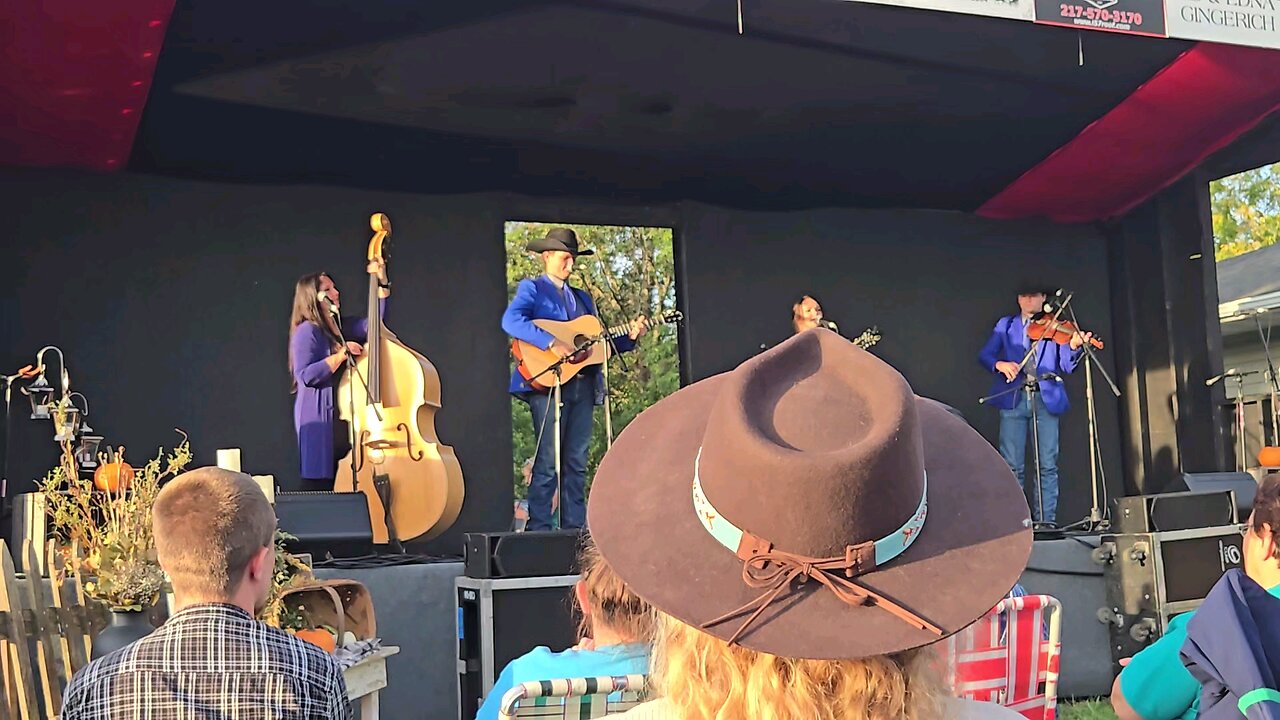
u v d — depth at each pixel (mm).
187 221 7344
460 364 8047
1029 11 6145
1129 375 9578
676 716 961
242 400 7422
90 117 6473
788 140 8203
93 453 5648
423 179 7922
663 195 8727
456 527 7922
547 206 8383
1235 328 10414
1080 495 9500
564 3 6414
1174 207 9258
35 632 3137
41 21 5613
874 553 928
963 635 1705
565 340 6953
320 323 6449
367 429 6117
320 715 1920
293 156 7391
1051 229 9688
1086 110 8109
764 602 923
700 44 6949
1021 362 8367
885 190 9086
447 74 6910
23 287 6941
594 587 1926
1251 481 5938
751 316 8930
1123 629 5086
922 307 9375
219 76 6480
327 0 6082
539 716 1760
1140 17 6379
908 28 6973
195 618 1883
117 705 1845
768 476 910
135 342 7184
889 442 916
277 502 4527
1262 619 1738
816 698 912
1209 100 8008
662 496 1024
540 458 7020
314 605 3150
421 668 4613
